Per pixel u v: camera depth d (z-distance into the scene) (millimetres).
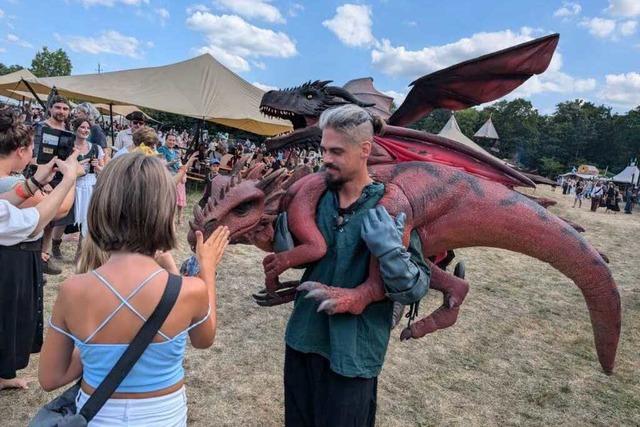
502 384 3689
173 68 10312
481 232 1961
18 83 12234
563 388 3705
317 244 1692
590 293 2109
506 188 2039
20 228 2215
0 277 2420
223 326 4125
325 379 1765
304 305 1797
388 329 1742
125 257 1209
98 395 1140
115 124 20109
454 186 1907
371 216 1571
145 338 1164
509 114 69250
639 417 3385
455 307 2047
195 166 11812
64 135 3344
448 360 4008
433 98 2432
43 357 1234
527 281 7113
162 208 1198
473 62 2258
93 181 4680
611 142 71250
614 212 21984
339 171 1623
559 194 26766
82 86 9344
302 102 2254
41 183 2318
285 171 1823
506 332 4824
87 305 1159
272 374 3416
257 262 6129
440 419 3125
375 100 2824
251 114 10234
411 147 2146
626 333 5180
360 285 1635
